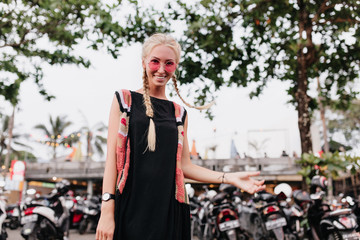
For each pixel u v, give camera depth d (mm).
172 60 1454
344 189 21109
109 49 6672
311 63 7176
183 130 1484
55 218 5172
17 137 37406
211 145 27281
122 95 1409
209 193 6449
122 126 1349
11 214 11195
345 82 7523
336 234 4324
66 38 7492
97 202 10297
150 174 1303
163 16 6676
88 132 35906
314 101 8281
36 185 24641
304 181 5883
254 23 7004
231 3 6301
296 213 5082
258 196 5504
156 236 1244
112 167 1325
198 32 6645
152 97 1465
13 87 8023
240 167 20672
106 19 6289
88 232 10266
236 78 7301
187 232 1348
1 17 7387
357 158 5523
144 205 1269
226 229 5230
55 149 35156
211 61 7047
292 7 6730
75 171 23297
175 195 1345
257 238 5934
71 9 6590
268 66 7512
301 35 6895
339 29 6660
